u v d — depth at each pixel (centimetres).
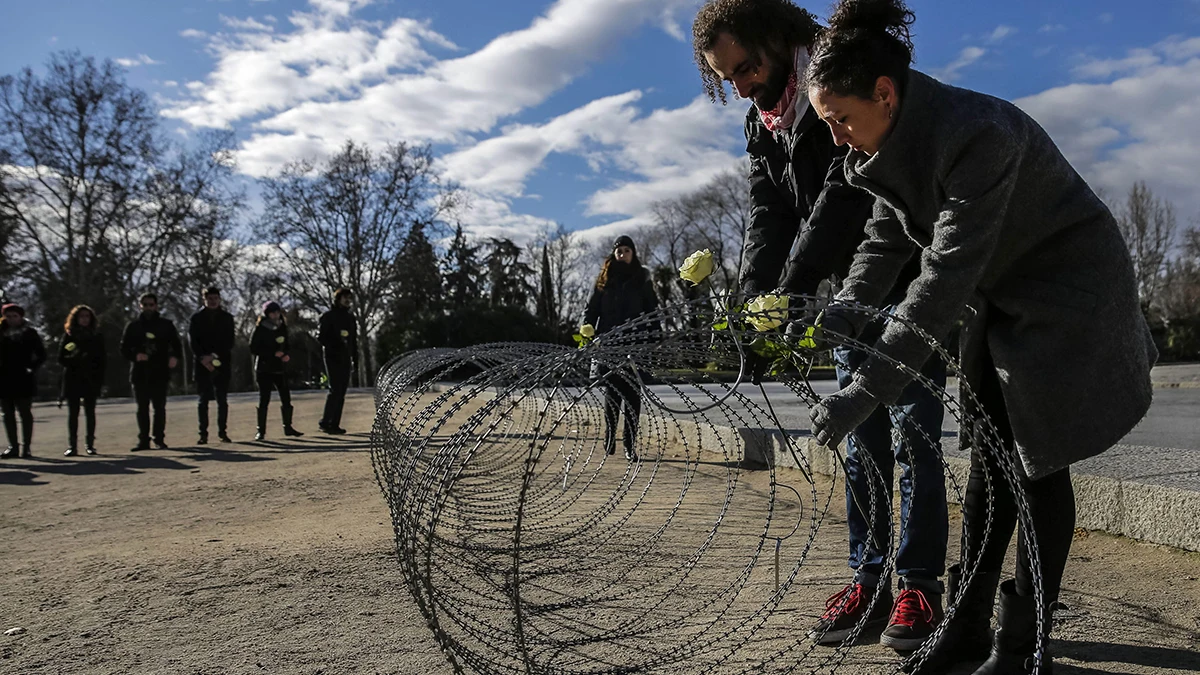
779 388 1534
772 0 286
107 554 443
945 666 248
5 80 3619
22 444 1167
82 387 1062
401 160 4775
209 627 312
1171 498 350
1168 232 6228
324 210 4684
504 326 4303
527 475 187
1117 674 236
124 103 3834
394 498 246
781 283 288
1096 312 216
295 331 4959
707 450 728
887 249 262
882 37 221
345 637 294
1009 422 237
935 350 214
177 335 1120
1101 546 367
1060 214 221
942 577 300
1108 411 215
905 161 228
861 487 286
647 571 356
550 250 6394
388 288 4841
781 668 249
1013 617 227
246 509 575
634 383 229
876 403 216
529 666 213
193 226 4081
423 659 271
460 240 6334
